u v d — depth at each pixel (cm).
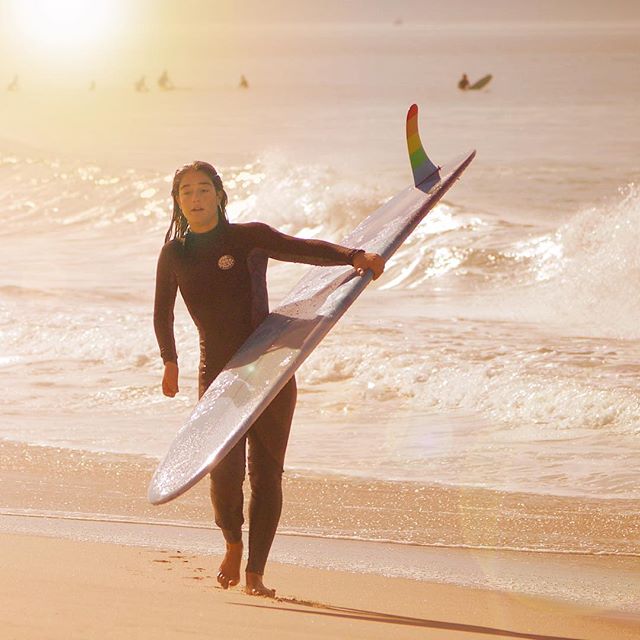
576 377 2531
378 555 1470
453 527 1616
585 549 1511
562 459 2022
